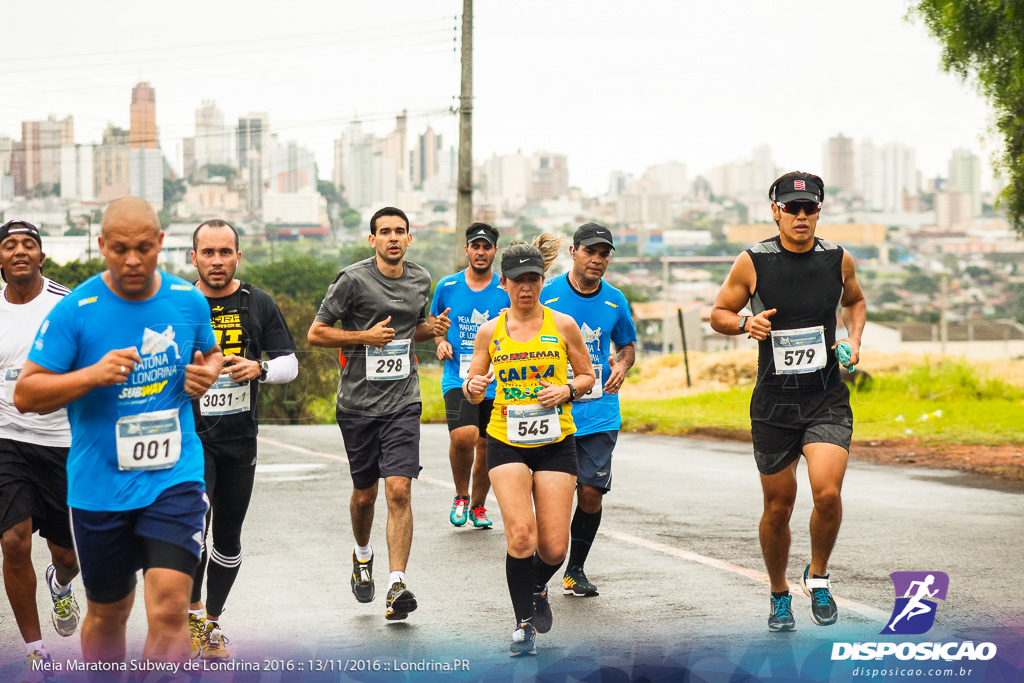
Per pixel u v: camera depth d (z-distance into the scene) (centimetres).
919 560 958
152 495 544
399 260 873
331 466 1720
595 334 912
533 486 728
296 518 1217
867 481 1495
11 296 733
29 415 708
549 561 705
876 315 15388
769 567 748
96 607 566
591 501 859
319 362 936
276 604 834
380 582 913
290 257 6531
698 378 3403
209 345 574
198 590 694
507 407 712
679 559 982
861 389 2352
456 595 862
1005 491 1388
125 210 532
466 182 3241
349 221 19162
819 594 727
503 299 1166
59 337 539
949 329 14238
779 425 734
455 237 3247
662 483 1494
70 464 556
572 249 919
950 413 2309
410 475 825
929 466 1655
